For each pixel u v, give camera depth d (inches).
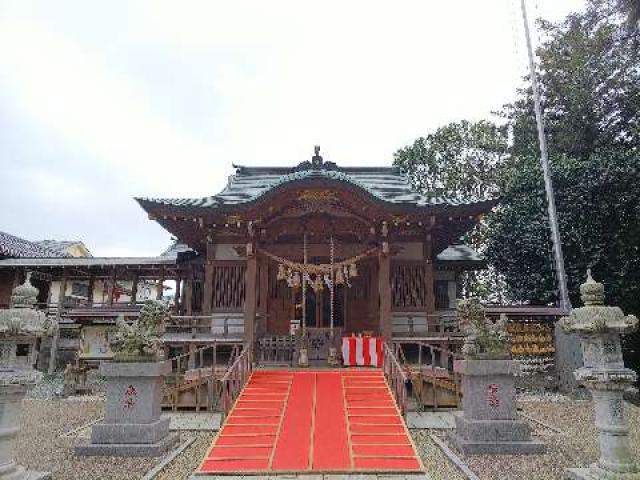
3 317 271.1
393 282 746.8
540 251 892.0
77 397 642.2
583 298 304.2
